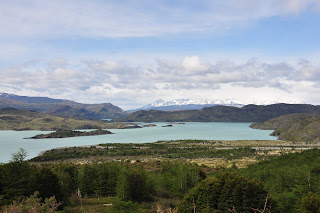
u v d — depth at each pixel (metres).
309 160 89.56
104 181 82.25
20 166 59.12
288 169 77.62
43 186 60.09
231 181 53.59
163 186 81.75
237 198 50.75
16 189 54.34
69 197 71.12
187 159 193.25
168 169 105.06
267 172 84.00
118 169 90.00
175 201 70.88
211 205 53.41
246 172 104.88
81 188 81.94
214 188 54.62
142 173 74.81
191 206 54.22
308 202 41.53
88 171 85.88
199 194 55.69
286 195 50.59
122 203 54.72
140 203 67.81
